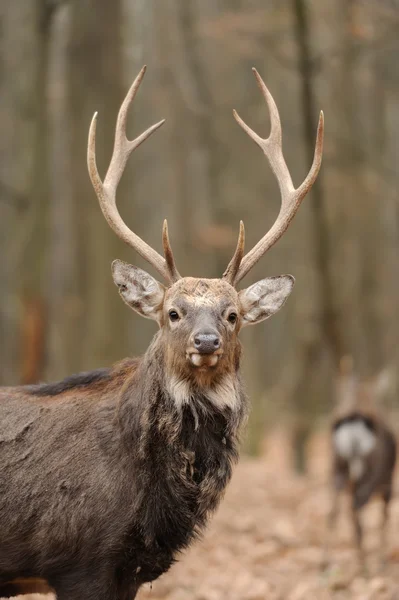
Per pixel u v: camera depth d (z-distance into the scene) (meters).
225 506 13.27
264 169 27.42
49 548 6.28
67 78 16.52
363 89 25.28
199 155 30.06
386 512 11.75
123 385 6.51
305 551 10.97
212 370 6.16
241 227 6.68
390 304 30.33
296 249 29.72
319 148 7.16
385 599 8.70
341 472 11.92
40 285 16.00
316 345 20.12
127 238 6.99
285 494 14.57
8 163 19.83
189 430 6.23
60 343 17.67
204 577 9.71
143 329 38.34
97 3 16.20
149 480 6.17
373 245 27.02
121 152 7.35
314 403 20.22
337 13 20.12
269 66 26.11
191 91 24.28
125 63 18.92
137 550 6.22
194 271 27.72
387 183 22.23
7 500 6.38
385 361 27.98
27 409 6.65
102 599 6.21
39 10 16.34
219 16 21.20
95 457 6.30
